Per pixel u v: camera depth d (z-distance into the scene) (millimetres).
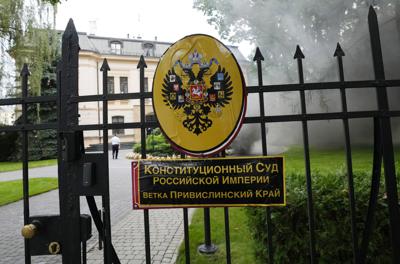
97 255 3803
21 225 5363
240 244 3656
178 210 5715
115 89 32156
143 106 1879
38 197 7727
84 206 6328
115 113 31672
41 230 1928
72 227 1891
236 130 1795
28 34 13500
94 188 1872
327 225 2373
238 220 4527
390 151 1673
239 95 1797
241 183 1807
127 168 13758
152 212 5695
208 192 1827
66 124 1900
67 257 1893
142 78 1886
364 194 2383
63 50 1930
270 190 1786
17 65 13961
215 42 1814
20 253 4078
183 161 1840
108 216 1870
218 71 1807
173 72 1837
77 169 1893
